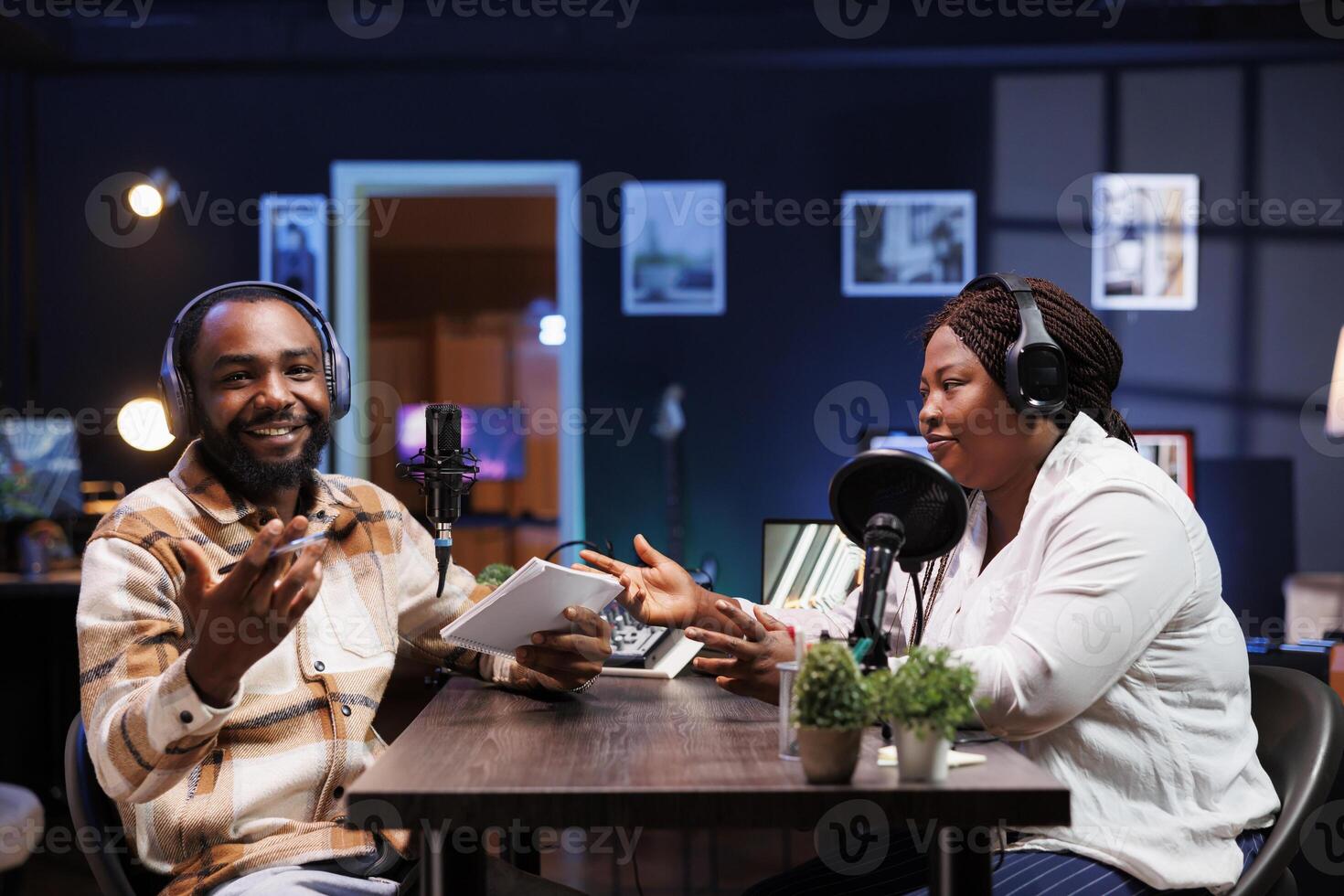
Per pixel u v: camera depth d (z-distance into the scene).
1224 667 1.42
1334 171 5.23
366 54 5.10
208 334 1.52
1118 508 1.36
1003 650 1.31
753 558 5.28
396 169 5.27
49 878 3.27
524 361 6.80
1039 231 5.24
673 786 1.07
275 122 5.25
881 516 1.30
